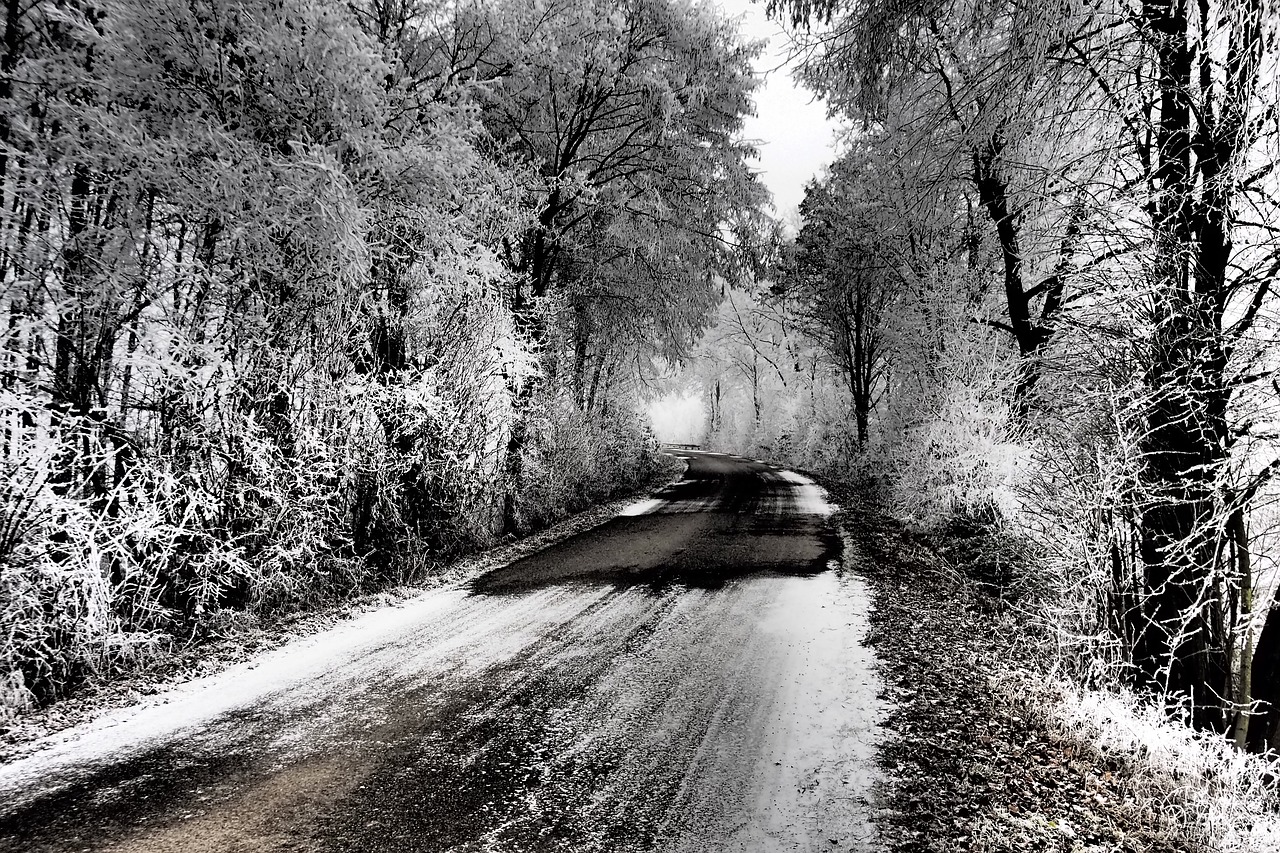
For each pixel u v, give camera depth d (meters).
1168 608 4.95
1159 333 5.01
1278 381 4.61
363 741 4.38
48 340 5.61
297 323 7.54
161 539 5.93
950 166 8.94
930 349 13.13
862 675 5.51
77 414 5.64
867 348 21.58
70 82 5.70
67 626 5.16
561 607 7.61
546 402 13.47
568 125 13.16
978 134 7.01
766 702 5.00
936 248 12.91
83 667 5.31
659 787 3.82
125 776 3.91
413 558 9.04
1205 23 4.73
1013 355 10.74
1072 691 5.16
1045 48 5.47
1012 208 8.84
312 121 6.85
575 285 16.48
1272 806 4.01
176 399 6.36
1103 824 3.59
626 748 4.29
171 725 4.60
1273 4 4.26
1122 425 5.26
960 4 6.71
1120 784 4.04
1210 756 4.25
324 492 8.05
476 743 4.36
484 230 10.51
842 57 7.01
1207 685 4.73
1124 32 5.27
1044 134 6.20
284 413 7.49
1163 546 4.94
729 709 4.88
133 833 3.34
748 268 17.16
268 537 7.09
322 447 7.67
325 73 6.54
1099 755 4.35
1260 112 4.50
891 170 12.62
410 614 7.35
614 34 12.38
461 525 10.29
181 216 6.33
